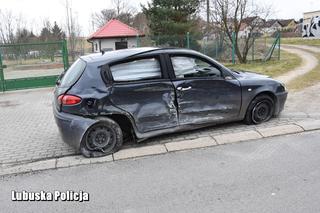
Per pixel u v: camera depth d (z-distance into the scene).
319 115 6.38
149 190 3.78
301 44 33.44
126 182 4.02
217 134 5.54
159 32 25.73
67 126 4.76
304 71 13.34
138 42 21.66
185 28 24.97
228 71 5.64
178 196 3.60
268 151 4.77
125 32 29.17
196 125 5.45
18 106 9.31
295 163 4.31
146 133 5.12
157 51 5.17
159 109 5.11
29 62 13.38
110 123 4.89
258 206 3.30
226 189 3.69
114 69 4.93
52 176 4.33
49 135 6.15
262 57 20.73
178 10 25.80
